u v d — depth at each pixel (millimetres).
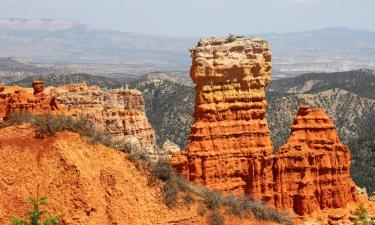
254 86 81750
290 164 83375
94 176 50969
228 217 55812
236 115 80625
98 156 52375
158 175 53938
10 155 49781
